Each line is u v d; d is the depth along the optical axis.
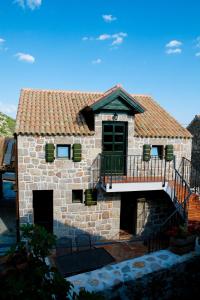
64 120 11.59
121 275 4.85
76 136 10.91
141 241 11.68
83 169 11.14
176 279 5.30
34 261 3.73
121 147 11.68
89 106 10.78
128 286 4.73
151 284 4.97
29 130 10.38
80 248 10.92
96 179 11.32
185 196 9.77
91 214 11.49
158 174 12.16
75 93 14.62
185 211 8.92
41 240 3.85
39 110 12.17
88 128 11.30
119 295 4.64
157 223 12.41
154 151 12.16
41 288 3.38
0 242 11.23
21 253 4.01
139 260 5.40
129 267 5.11
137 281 4.80
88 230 11.54
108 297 4.53
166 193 11.29
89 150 11.12
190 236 5.77
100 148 11.21
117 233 11.92
